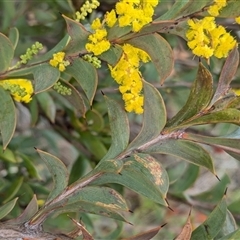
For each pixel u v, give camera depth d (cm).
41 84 77
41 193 107
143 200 161
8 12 112
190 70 126
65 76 93
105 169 72
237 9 71
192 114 71
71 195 74
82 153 111
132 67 75
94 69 76
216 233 74
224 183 112
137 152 73
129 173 73
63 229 104
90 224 113
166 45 73
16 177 106
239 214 97
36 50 79
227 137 72
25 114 134
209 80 69
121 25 73
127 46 75
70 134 114
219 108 71
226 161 190
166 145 73
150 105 72
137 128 135
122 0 74
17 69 78
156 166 72
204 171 189
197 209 111
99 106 112
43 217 73
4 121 78
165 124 72
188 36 73
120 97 113
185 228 70
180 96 120
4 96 78
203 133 129
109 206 73
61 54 76
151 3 72
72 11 109
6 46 78
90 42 75
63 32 117
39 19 115
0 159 103
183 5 73
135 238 70
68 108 110
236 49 70
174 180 108
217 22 100
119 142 74
